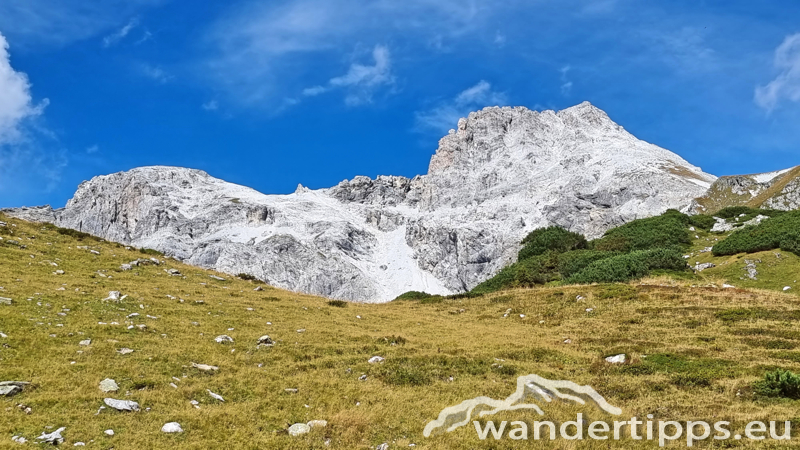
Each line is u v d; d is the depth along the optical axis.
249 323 31.97
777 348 28.73
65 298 29.06
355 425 18.86
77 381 19.78
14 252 36.62
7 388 18.19
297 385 22.72
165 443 16.59
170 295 35.03
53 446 15.49
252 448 17.02
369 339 31.47
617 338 32.75
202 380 21.97
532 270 71.00
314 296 50.94
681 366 25.84
